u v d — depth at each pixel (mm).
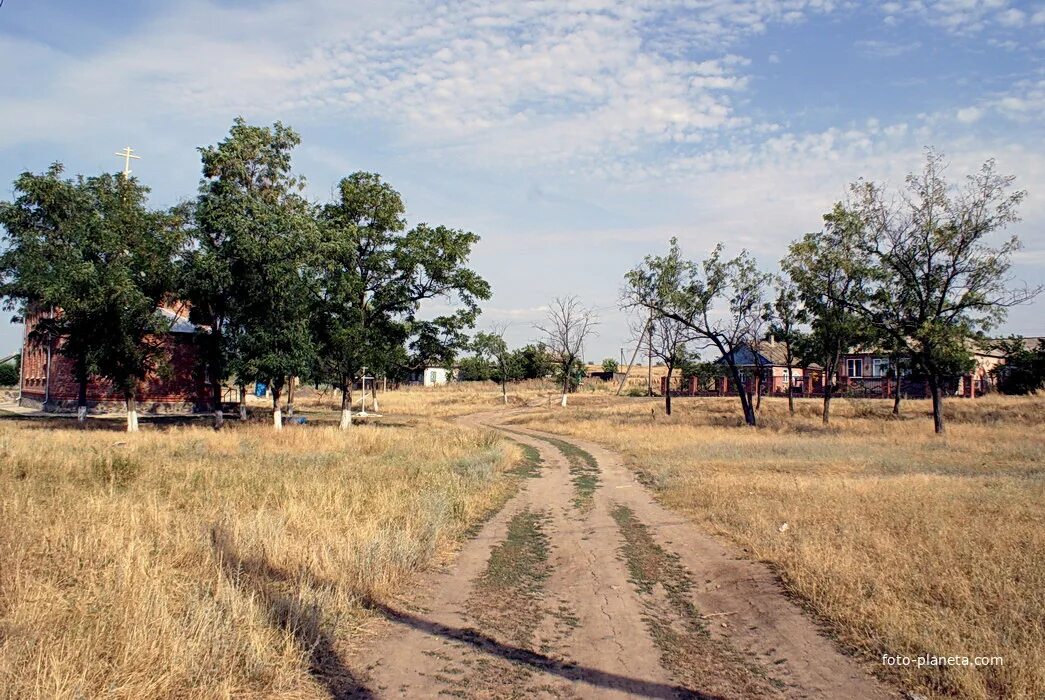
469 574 8922
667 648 6516
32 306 31438
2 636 5305
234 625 5754
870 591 7598
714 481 16281
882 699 5359
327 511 11086
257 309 29719
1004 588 7414
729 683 5707
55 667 4547
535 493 16375
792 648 6461
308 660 5512
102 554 7613
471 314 37406
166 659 5031
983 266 28422
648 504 14773
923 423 35031
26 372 49750
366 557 8133
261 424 32094
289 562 7973
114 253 27844
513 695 5336
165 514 9836
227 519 9523
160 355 29812
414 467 17094
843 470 18656
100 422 33938
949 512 11516
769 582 8500
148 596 6051
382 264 34906
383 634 6461
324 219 34656
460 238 36188
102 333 27750
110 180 29828
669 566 9625
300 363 29797
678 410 49562
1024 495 13398
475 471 17312
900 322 30234
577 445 30391
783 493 14000
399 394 82000
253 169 34156
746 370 49938
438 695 5250
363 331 34031
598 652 6375
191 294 30453
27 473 13477
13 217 27703
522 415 51719
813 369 61812
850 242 30891
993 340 48562
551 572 9266
